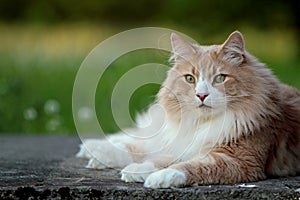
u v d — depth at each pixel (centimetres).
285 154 608
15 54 1789
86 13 2592
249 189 516
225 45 588
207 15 2083
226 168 548
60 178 579
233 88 581
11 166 652
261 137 580
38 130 1104
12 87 1168
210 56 591
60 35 2227
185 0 2111
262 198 514
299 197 511
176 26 2083
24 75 1438
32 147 826
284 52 1967
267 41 2042
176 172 527
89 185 537
